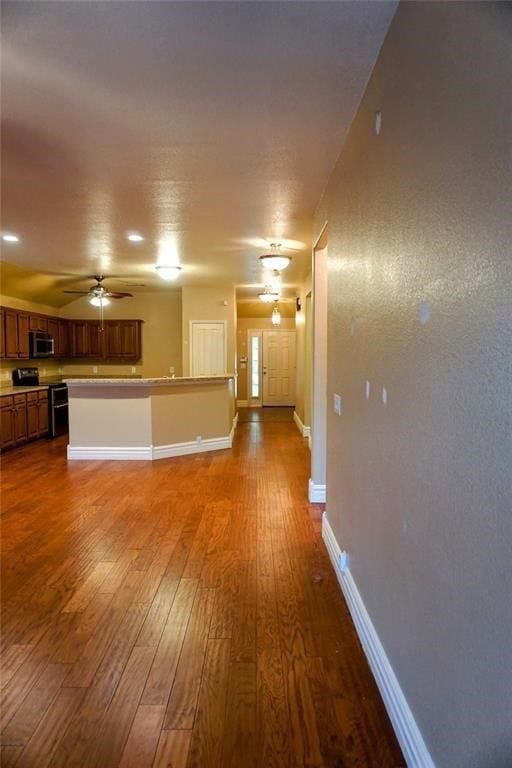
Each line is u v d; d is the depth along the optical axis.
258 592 2.76
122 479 5.24
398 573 1.69
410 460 1.55
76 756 1.64
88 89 2.12
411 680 1.56
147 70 1.98
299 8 1.62
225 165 2.95
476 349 1.09
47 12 1.64
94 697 1.92
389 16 1.66
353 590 2.46
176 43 1.80
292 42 1.80
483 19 1.03
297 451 6.68
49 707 1.87
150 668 2.10
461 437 1.17
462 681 1.18
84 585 2.86
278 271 6.19
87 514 4.10
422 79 1.41
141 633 2.37
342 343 2.75
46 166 2.97
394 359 1.72
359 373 2.30
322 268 4.25
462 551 1.17
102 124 2.44
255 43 1.81
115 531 3.71
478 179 1.06
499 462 0.99
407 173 1.55
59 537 3.59
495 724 1.02
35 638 2.32
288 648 2.24
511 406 0.95
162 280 7.59
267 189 3.37
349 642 2.29
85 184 3.28
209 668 2.10
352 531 2.51
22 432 7.00
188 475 5.40
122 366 9.25
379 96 1.88
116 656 2.18
